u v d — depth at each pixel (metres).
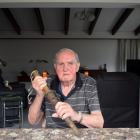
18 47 11.06
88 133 0.85
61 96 1.46
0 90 4.71
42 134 0.85
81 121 1.26
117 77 1.90
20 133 0.86
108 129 0.91
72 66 1.44
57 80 1.50
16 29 9.96
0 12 8.53
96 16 8.41
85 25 9.96
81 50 11.23
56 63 1.46
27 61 11.11
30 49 11.09
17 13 8.64
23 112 4.86
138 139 0.80
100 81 1.88
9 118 4.58
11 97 4.57
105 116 1.93
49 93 1.00
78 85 1.47
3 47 11.03
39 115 1.48
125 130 0.90
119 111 1.94
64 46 11.17
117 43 11.30
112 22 9.60
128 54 11.45
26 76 9.87
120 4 4.99
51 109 1.42
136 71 9.84
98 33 10.70
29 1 4.75
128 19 9.14
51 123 1.42
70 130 0.89
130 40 11.39
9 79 11.00
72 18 9.08
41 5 5.04
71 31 10.65
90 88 1.49
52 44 11.13
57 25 10.04
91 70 10.47
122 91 1.92
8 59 11.08
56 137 0.81
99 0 4.81
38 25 9.93
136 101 1.96
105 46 11.25
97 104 1.46
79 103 1.46
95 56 11.26
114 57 11.30
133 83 1.92
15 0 4.75
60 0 4.78
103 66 11.27
